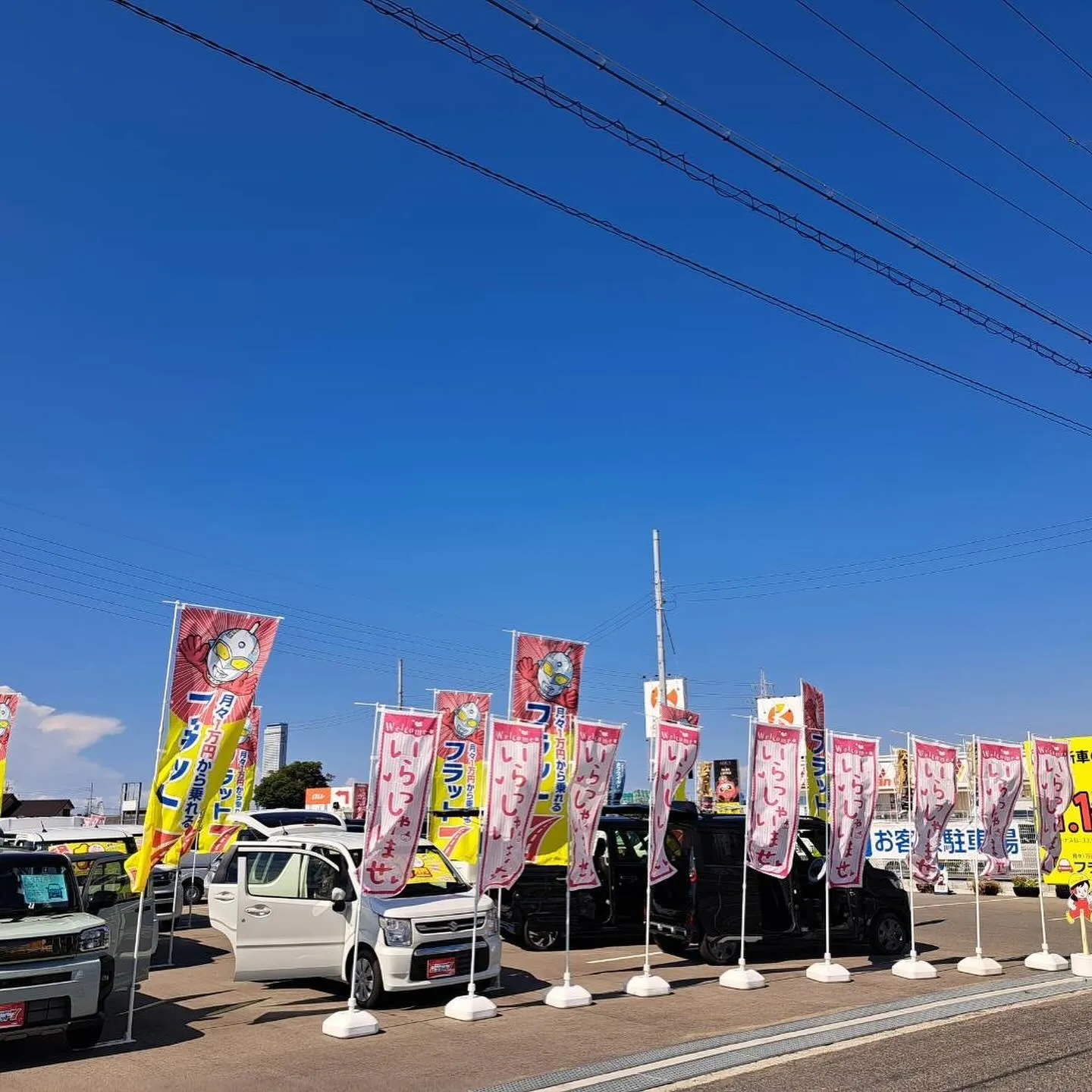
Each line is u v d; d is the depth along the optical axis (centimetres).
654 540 3058
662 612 3008
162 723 988
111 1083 767
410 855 1011
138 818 3997
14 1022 794
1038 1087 733
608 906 1509
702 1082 757
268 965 1084
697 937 1338
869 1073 776
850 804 1302
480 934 1095
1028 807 3073
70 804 4788
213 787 1005
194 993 1163
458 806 1788
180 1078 784
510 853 1105
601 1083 758
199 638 1019
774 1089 734
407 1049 881
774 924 1438
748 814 1220
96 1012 850
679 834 1411
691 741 1220
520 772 1116
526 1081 770
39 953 832
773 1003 1088
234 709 1026
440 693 1830
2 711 1650
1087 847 1395
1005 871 1358
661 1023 985
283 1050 877
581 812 1130
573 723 1147
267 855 1150
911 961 1276
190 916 1867
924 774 1336
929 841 1324
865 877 1509
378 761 1006
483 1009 1008
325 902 1100
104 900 966
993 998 1102
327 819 1912
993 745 1389
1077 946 1572
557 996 1067
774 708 2988
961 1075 766
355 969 960
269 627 1061
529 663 1424
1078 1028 941
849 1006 1069
